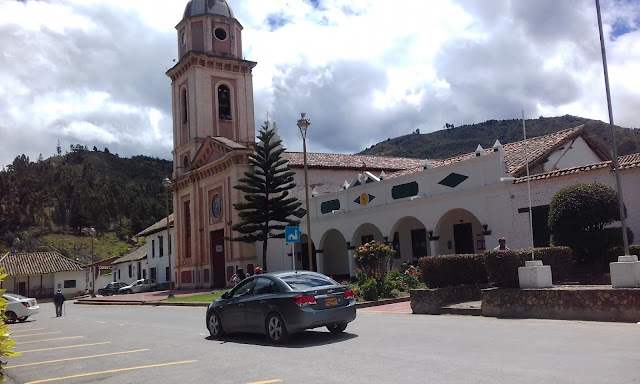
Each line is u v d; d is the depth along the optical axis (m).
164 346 12.28
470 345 9.59
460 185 24.20
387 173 41.09
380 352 9.45
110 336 15.44
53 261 65.12
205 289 41.22
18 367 10.80
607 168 18.77
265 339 12.42
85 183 142.50
